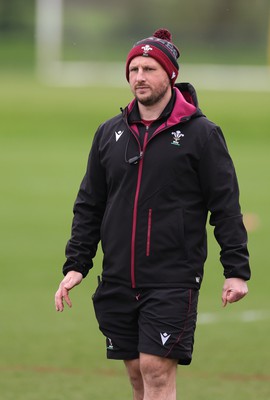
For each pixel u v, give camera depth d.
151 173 17.31
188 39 180.12
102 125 18.14
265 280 36.53
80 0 182.38
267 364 25.45
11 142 87.25
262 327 29.53
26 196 58.28
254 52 177.38
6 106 102.81
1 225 48.59
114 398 22.23
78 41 181.38
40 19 168.12
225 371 24.83
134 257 17.38
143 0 183.38
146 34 182.75
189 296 17.28
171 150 17.33
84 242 18.17
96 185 18.14
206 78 147.50
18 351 26.48
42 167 71.44
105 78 145.12
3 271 38.06
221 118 98.38
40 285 35.66
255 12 178.25
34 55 180.50
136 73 17.47
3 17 195.38
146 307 17.33
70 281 18.02
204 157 17.38
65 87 126.88
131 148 17.50
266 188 61.66
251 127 95.50
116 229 17.53
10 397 22.17
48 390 22.81
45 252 42.03
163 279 17.28
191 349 17.53
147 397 17.28
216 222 17.53
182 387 23.25
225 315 31.09
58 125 96.88
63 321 30.08
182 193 17.42
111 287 17.75
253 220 50.06
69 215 51.88
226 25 179.00
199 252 17.53
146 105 17.53
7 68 165.12
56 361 25.56
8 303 32.56
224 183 17.44
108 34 182.50
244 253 17.38
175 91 17.80
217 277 37.22
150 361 17.14
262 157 78.19
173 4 181.62
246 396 22.44
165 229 17.28
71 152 81.25
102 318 17.95
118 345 17.88
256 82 143.00
